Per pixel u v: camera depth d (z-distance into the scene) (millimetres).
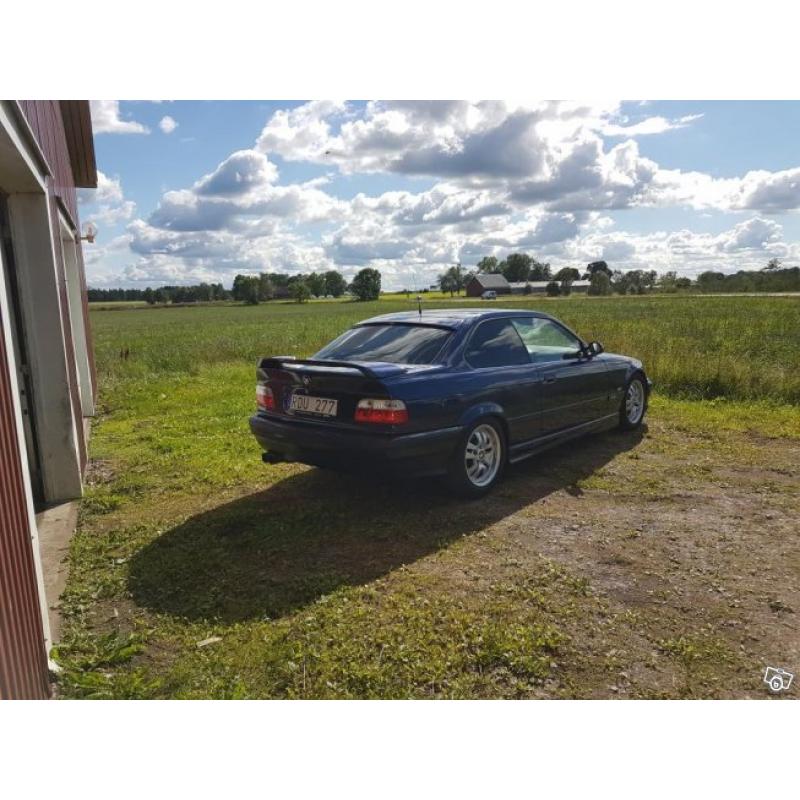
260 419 4910
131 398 10500
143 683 2775
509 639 2998
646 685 2705
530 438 5520
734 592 3482
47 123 5121
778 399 8695
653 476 5551
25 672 2414
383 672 2773
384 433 4293
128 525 4656
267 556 4027
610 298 79938
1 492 2377
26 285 4938
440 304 66062
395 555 3994
